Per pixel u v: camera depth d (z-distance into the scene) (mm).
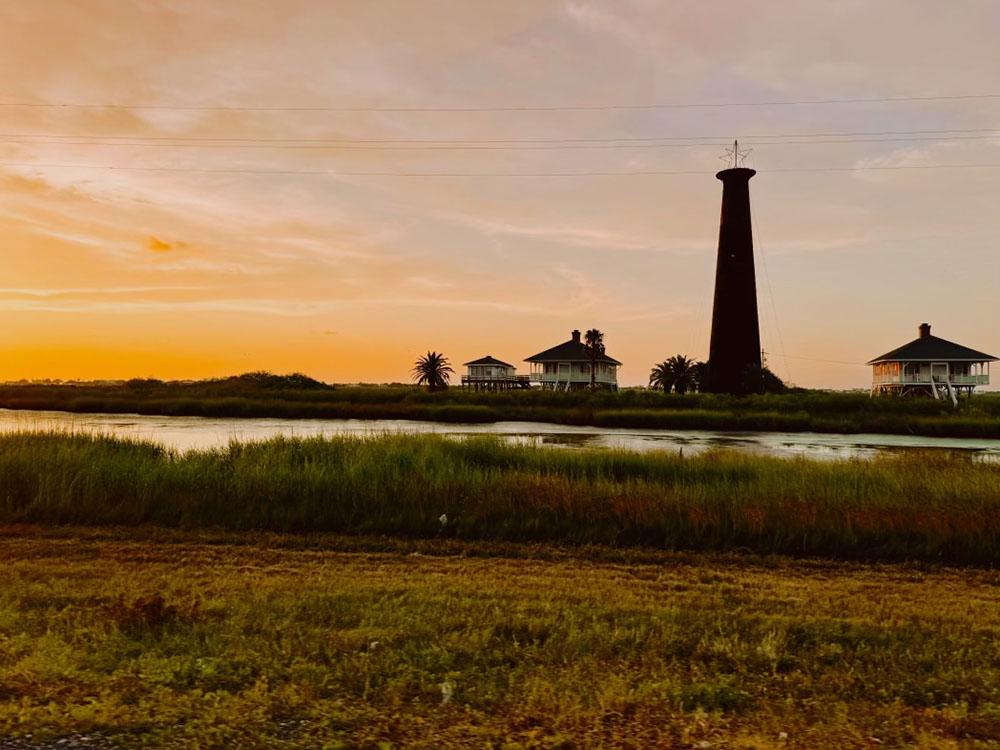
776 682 5488
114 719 4445
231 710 4629
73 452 15305
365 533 11734
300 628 6508
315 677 5266
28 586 7996
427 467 15281
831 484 14141
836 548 10992
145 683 5059
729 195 80250
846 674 5664
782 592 8531
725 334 79562
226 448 21734
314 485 13125
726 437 46812
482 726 4523
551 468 17359
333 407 66250
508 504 12461
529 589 8305
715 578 9242
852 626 7031
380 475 13891
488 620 6840
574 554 10555
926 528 11273
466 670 5504
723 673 5668
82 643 5938
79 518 12180
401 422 58844
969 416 57844
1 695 4812
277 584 8273
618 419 58062
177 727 4398
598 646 6129
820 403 63969
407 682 5215
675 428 55719
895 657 6105
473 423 58344
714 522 11586
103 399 76312
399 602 7484
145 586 8078
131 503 12648
